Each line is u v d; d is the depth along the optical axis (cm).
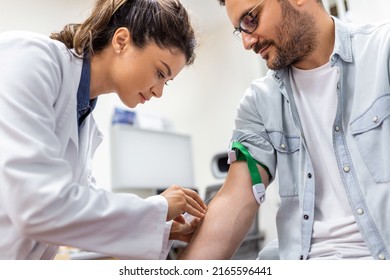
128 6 112
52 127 93
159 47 108
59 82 101
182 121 457
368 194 108
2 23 349
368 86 115
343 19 249
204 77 450
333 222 113
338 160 115
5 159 80
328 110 120
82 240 87
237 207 123
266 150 128
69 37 116
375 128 111
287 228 123
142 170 375
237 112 140
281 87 128
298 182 123
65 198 83
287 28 118
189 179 409
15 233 94
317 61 124
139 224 95
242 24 122
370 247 105
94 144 134
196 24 128
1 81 87
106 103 414
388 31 117
